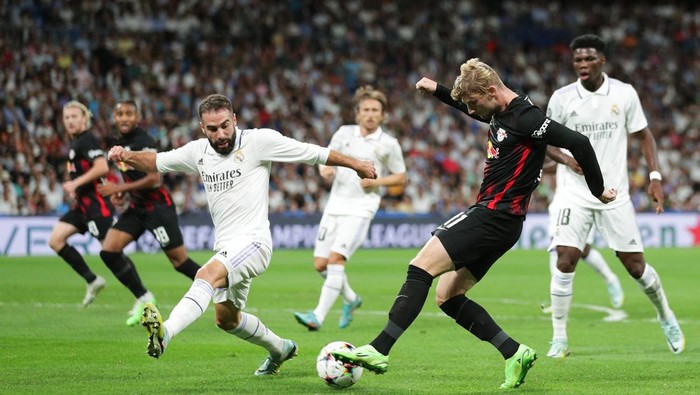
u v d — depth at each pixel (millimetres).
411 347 30547
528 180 21953
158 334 20031
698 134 114062
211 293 21734
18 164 84125
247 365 26297
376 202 36812
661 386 23062
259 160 23016
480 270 22625
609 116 30078
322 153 22812
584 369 25859
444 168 100750
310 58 110375
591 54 29906
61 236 40125
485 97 21719
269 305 44125
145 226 36219
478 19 124562
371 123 36625
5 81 92250
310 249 84938
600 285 56625
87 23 103062
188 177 87375
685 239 93062
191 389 22281
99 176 38344
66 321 36344
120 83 97625
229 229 23094
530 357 22453
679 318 39938
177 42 105188
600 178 21859
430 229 89250
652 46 126062
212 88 101938
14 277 56000
